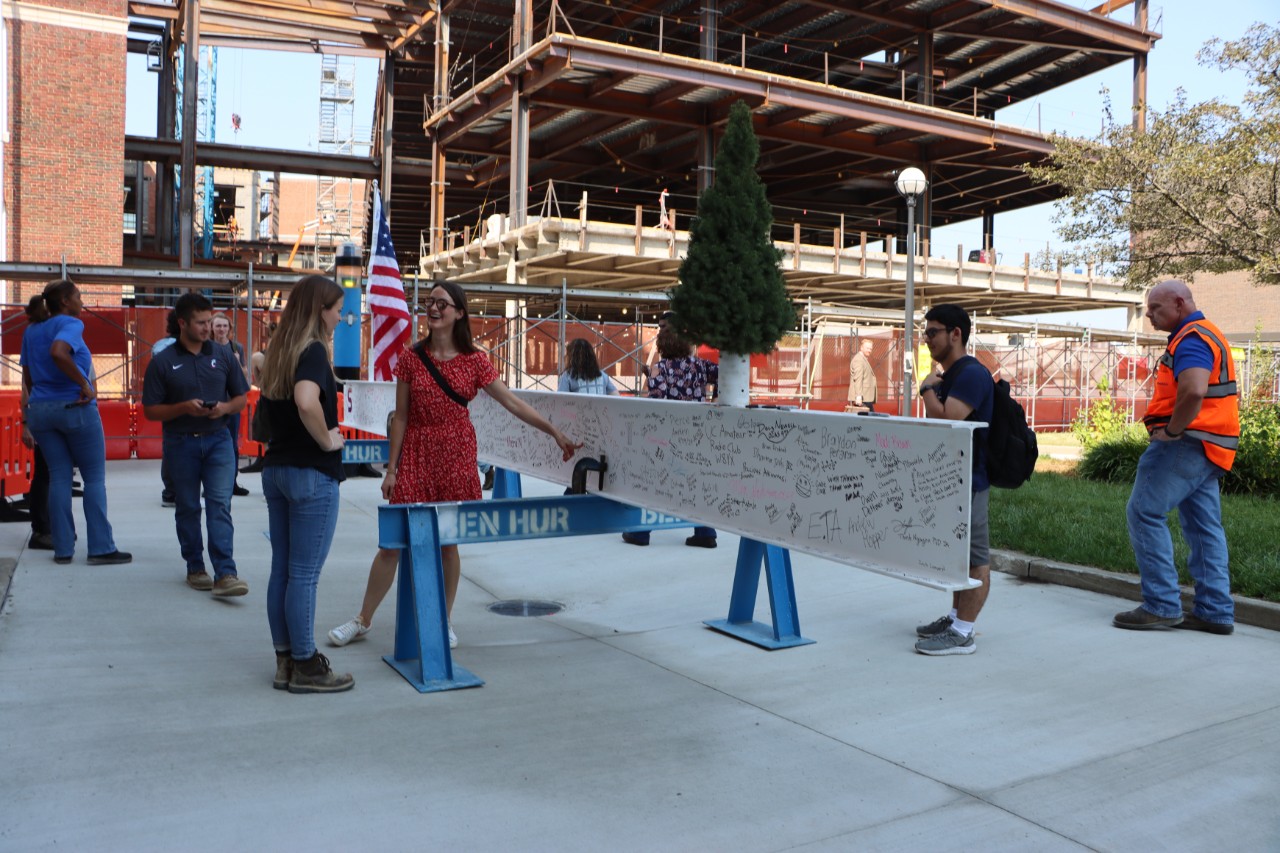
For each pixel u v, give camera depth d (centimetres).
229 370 599
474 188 3716
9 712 392
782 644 517
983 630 558
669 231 2398
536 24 3241
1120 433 1354
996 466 491
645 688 447
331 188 7175
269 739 372
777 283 450
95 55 2250
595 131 2969
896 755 371
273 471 418
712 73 2553
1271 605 569
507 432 698
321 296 415
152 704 406
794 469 410
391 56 3244
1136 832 310
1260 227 1488
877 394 2455
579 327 2155
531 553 770
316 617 561
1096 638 542
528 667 477
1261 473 1088
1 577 611
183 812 308
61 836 291
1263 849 300
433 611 448
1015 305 3728
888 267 2891
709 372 777
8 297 2086
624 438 531
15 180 2178
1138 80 3362
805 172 3606
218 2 2862
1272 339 4653
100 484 668
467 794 327
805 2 3033
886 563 364
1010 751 375
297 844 290
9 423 845
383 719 398
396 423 479
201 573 614
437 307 470
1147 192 1568
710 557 756
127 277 1748
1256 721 410
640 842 297
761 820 314
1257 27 1474
